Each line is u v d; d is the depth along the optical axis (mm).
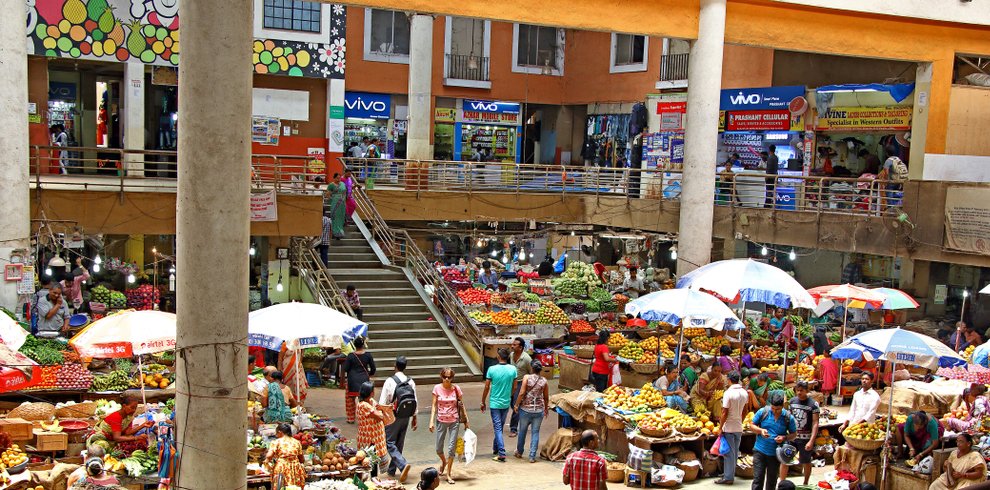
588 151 37750
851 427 14250
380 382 20219
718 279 16328
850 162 27875
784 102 28234
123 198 20266
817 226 22906
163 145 29172
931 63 24953
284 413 13781
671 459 14469
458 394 14188
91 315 19672
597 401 15477
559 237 32812
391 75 35812
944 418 15297
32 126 25641
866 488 11547
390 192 27391
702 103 22406
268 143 29172
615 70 36031
